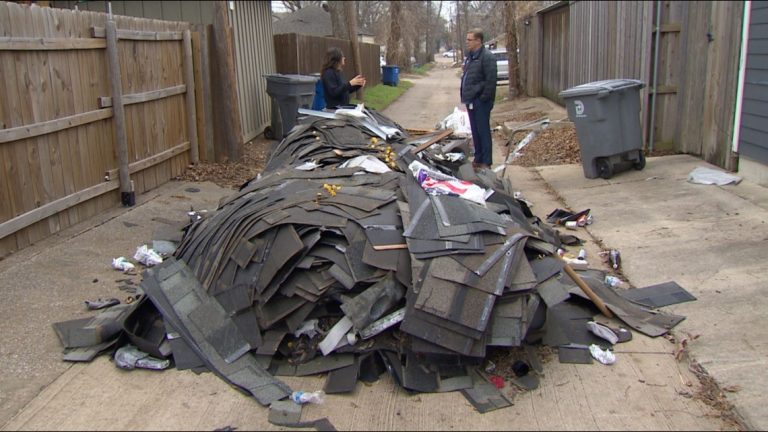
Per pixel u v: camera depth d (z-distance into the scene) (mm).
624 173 8523
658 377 3869
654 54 9148
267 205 4629
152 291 4293
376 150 6410
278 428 3414
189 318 4129
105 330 4219
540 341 4242
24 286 5078
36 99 5891
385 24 63250
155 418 3490
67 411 3549
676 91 9188
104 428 3398
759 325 4340
